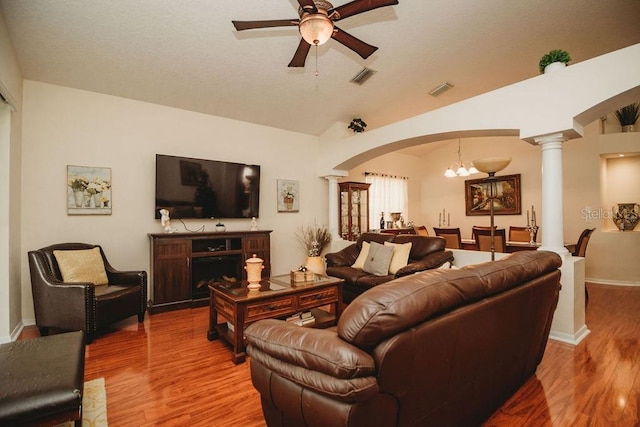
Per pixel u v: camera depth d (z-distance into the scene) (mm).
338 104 4766
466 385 1468
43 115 3424
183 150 4340
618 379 2156
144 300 3418
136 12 2787
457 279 1316
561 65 2906
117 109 3871
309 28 2113
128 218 3916
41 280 2879
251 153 4969
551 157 3002
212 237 4137
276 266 5211
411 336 1090
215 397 1992
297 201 5465
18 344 1732
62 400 1298
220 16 2932
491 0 2939
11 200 2936
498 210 6508
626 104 2805
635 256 5074
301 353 1144
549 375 2217
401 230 6359
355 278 3811
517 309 1648
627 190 5500
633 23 3180
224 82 3926
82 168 3627
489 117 3330
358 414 1031
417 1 2945
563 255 2887
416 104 4941
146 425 1716
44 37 2893
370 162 6781
